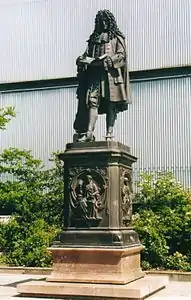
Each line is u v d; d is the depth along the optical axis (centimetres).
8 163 2367
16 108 2541
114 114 1185
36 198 2050
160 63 2341
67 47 2477
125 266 1074
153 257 1700
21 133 2522
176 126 2305
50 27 2512
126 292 983
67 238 1096
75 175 1121
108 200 1095
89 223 1095
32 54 2530
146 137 2333
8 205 2098
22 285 1049
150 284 1060
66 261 1084
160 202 1828
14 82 2536
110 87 1158
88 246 1075
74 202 1110
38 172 2178
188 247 1766
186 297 1061
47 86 2506
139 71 2358
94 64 1159
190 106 2297
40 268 1661
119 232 1083
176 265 1666
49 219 2022
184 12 2336
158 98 2336
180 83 2319
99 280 1046
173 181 1878
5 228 1922
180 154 2288
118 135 2362
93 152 1110
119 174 1116
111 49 1176
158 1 2369
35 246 1797
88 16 2456
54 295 1024
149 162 2320
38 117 2506
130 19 2395
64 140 2456
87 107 1161
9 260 1805
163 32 2350
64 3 2500
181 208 1803
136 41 2378
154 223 1733
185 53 2316
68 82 2475
